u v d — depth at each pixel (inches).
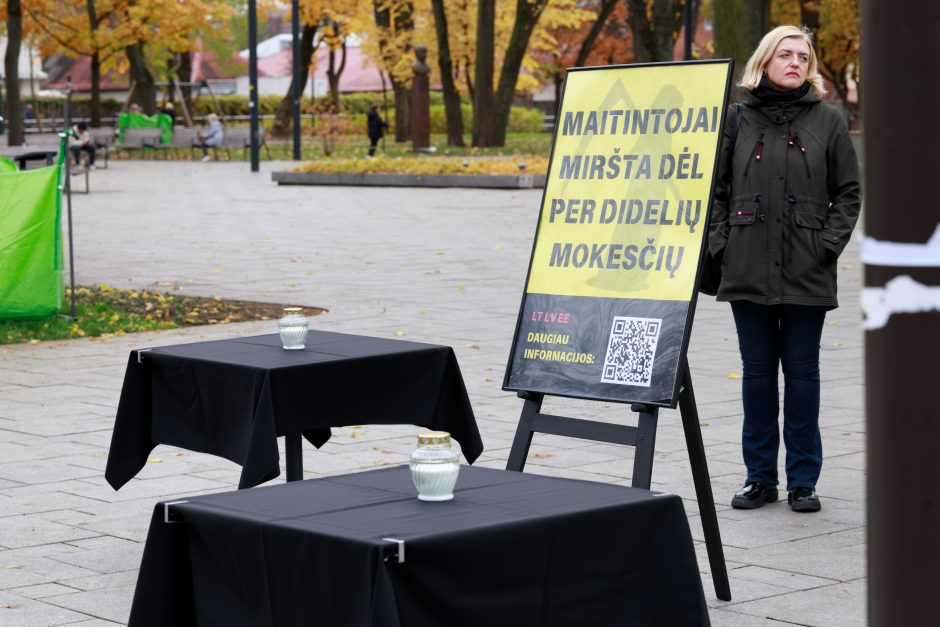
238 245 800.3
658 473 298.2
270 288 615.2
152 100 2252.7
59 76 3818.9
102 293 593.3
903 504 93.4
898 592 93.9
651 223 221.0
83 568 237.8
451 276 652.7
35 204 514.0
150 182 1407.5
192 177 1491.1
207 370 239.1
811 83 263.3
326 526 138.4
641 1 1349.7
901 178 91.8
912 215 91.7
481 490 157.5
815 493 277.7
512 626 140.0
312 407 235.5
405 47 2293.3
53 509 276.5
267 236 850.8
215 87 3735.2
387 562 129.6
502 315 530.6
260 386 228.2
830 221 258.5
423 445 151.6
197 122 2709.2
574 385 222.5
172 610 154.0
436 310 544.1
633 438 214.7
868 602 97.0
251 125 1585.9
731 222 263.3
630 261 221.9
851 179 259.9
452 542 134.2
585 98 231.6
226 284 630.5
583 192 229.1
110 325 515.2
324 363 236.5
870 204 93.7
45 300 519.8
